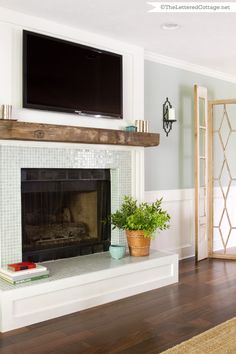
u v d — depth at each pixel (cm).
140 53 407
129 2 296
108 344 242
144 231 356
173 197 465
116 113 380
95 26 348
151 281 350
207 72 506
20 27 317
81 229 384
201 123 496
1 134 289
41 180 338
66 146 346
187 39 384
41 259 345
